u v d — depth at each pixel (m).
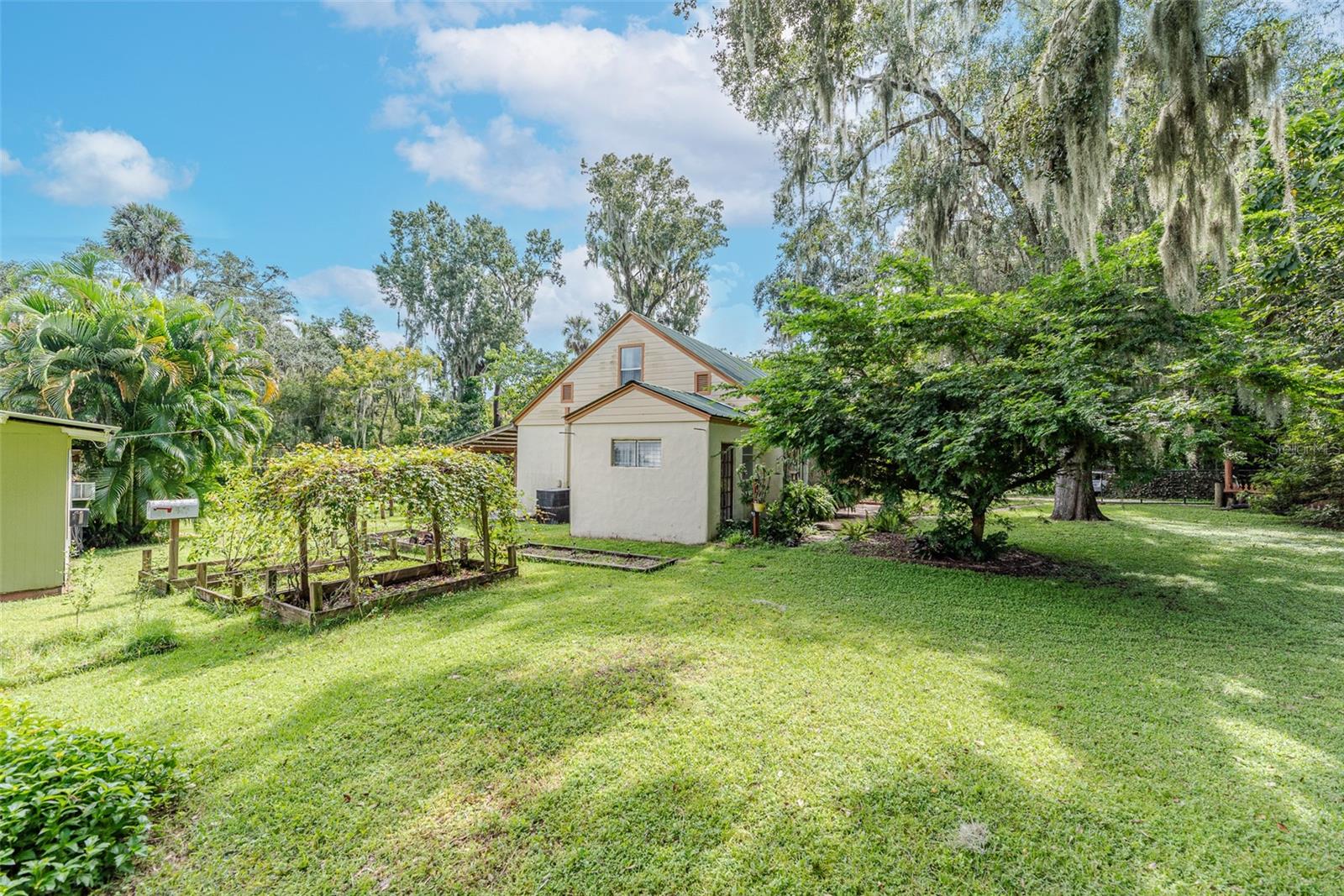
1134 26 8.91
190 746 2.99
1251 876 2.06
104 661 4.18
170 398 10.76
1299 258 7.59
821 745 2.96
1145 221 9.79
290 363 28.52
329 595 5.77
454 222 33.59
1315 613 5.31
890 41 9.59
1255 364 5.98
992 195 11.95
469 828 2.36
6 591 6.43
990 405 6.36
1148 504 15.77
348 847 2.26
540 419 15.32
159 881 2.08
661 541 10.16
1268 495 12.55
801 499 10.77
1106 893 2.00
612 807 2.48
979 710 3.35
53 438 6.79
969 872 2.10
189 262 21.41
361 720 3.27
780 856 2.19
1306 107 8.68
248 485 5.56
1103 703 3.44
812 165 12.02
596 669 4.00
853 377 8.12
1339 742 2.96
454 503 6.14
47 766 2.31
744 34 9.34
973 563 7.70
